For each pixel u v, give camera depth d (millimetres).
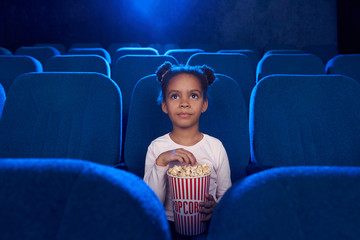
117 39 6855
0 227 235
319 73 2240
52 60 2182
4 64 2123
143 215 259
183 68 992
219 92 1210
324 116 1154
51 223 241
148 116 1174
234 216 268
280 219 260
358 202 262
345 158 1103
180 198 791
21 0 6754
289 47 5941
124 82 1992
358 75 2193
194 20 6777
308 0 6633
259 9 6699
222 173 1016
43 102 1163
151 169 994
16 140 1116
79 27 6836
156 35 6828
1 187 248
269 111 1168
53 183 255
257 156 1138
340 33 6387
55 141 1127
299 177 283
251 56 3209
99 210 250
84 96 1169
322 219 258
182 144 998
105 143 1123
